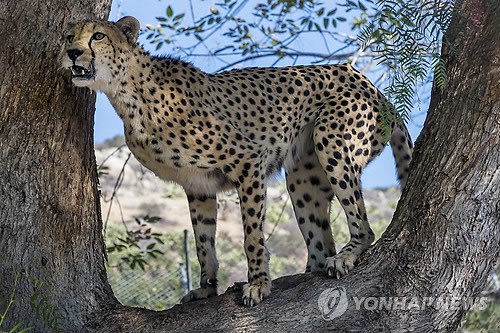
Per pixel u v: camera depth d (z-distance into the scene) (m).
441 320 8.60
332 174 10.02
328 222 10.75
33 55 8.94
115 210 30.44
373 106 10.39
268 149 10.08
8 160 8.97
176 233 26.25
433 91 9.05
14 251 8.98
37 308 8.60
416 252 8.60
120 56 9.28
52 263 9.12
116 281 20.78
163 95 9.52
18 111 8.97
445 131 8.66
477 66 8.52
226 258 24.34
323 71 10.55
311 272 9.66
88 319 9.20
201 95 9.73
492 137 8.37
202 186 9.98
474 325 11.98
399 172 10.70
